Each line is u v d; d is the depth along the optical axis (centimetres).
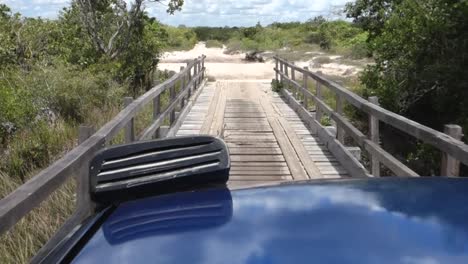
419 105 1469
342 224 136
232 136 968
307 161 769
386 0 1689
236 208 156
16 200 249
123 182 196
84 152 364
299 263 120
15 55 1452
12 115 927
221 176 200
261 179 701
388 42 1394
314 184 177
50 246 306
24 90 1053
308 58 3797
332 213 144
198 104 1380
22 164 759
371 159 591
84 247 146
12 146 820
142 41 1805
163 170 200
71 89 1121
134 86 1759
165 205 170
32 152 784
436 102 1330
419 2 1338
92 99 1171
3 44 1426
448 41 1273
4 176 655
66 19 1705
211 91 1742
